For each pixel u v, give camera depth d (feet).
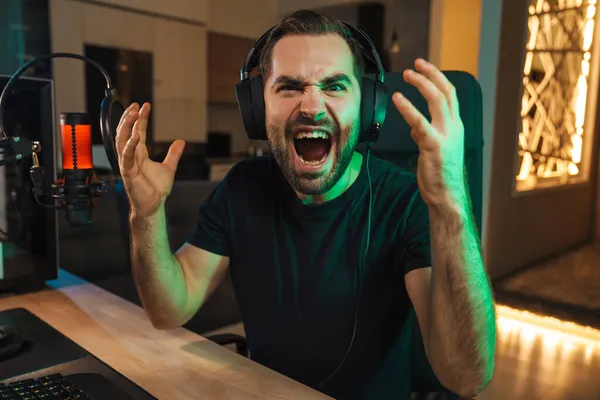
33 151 3.01
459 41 15.24
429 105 2.14
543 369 7.79
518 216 12.43
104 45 13.00
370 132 2.96
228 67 16.93
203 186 6.13
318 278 3.21
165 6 14.15
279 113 2.79
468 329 2.34
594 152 15.42
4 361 2.73
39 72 11.72
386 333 3.19
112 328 3.28
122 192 5.50
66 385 2.34
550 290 11.21
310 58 2.71
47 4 11.76
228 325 6.23
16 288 3.99
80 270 5.27
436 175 2.16
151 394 2.43
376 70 3.04
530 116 13.29
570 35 14.17
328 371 3.19
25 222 3.95
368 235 3.19
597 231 15.81
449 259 2.27
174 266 3.02
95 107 12.92
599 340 8.88
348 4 16.12
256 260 3.37
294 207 3.27
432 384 3.72
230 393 2.48
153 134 14.53
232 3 16.49
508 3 10.92
